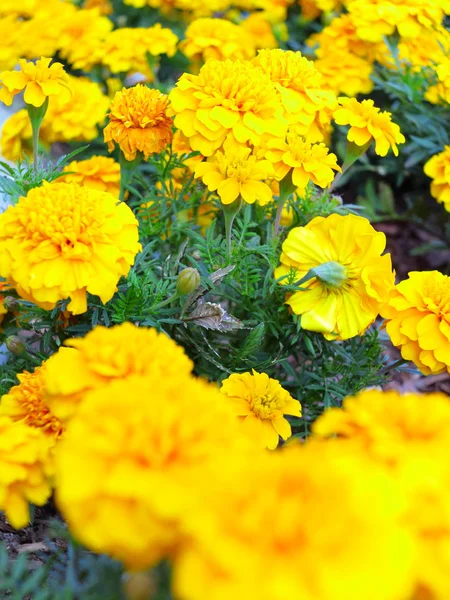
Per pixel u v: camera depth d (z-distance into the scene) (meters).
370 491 0.30
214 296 0.58
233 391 0.47
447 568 0.30
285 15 0.85
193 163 0.56
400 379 0.66
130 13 0.89
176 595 0.33
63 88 0.53
